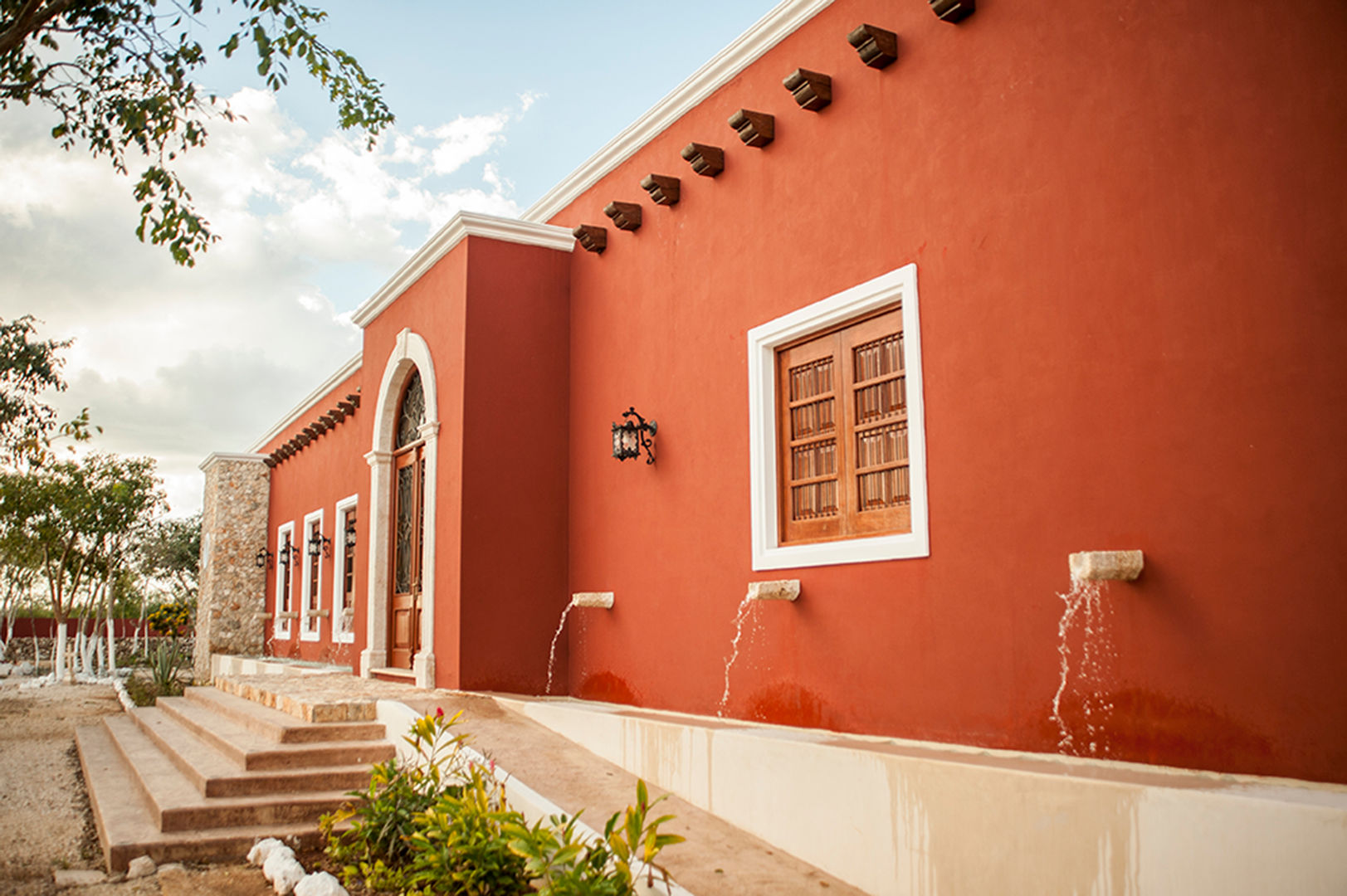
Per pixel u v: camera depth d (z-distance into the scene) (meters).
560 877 4.08
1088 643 4.49
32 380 11.35
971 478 5.14
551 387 9.36
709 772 5.68
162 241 7.39
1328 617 3.69
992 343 5.11
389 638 10.98
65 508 20.94
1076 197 4.75
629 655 8.04
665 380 7.88
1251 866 3.27
